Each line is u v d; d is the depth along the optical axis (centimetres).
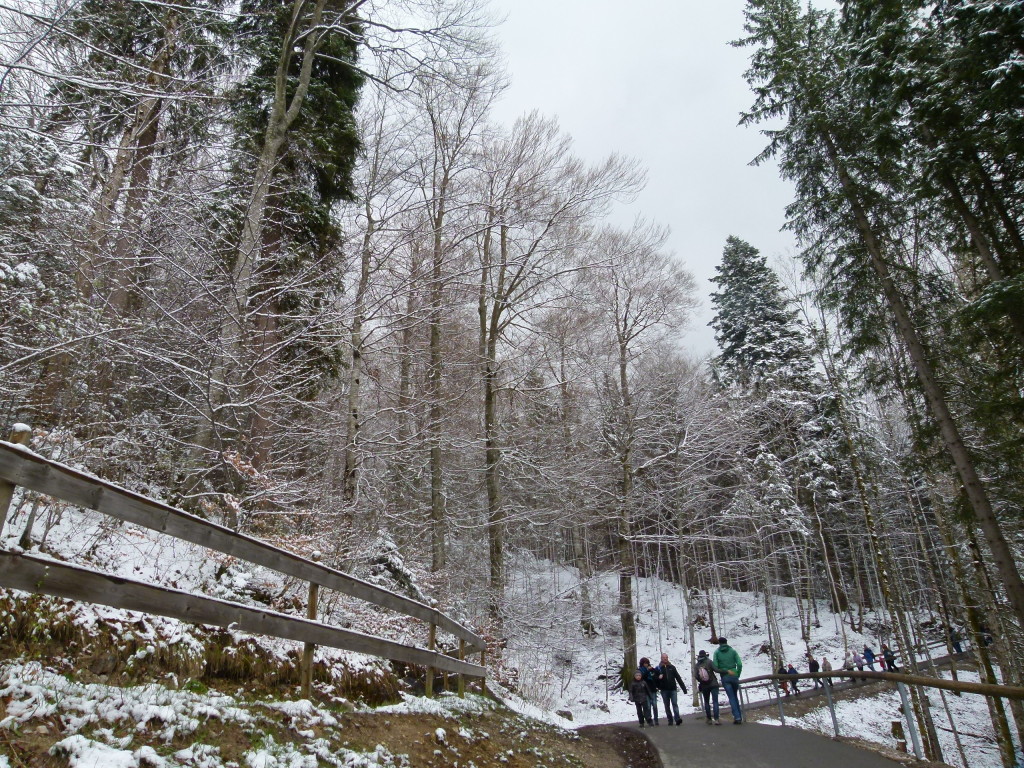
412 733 493
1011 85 909
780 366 2712
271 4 1115
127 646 402
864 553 3058
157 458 730
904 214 1307
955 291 1305
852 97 1327
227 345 684
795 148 1445
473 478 1641
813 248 1457
